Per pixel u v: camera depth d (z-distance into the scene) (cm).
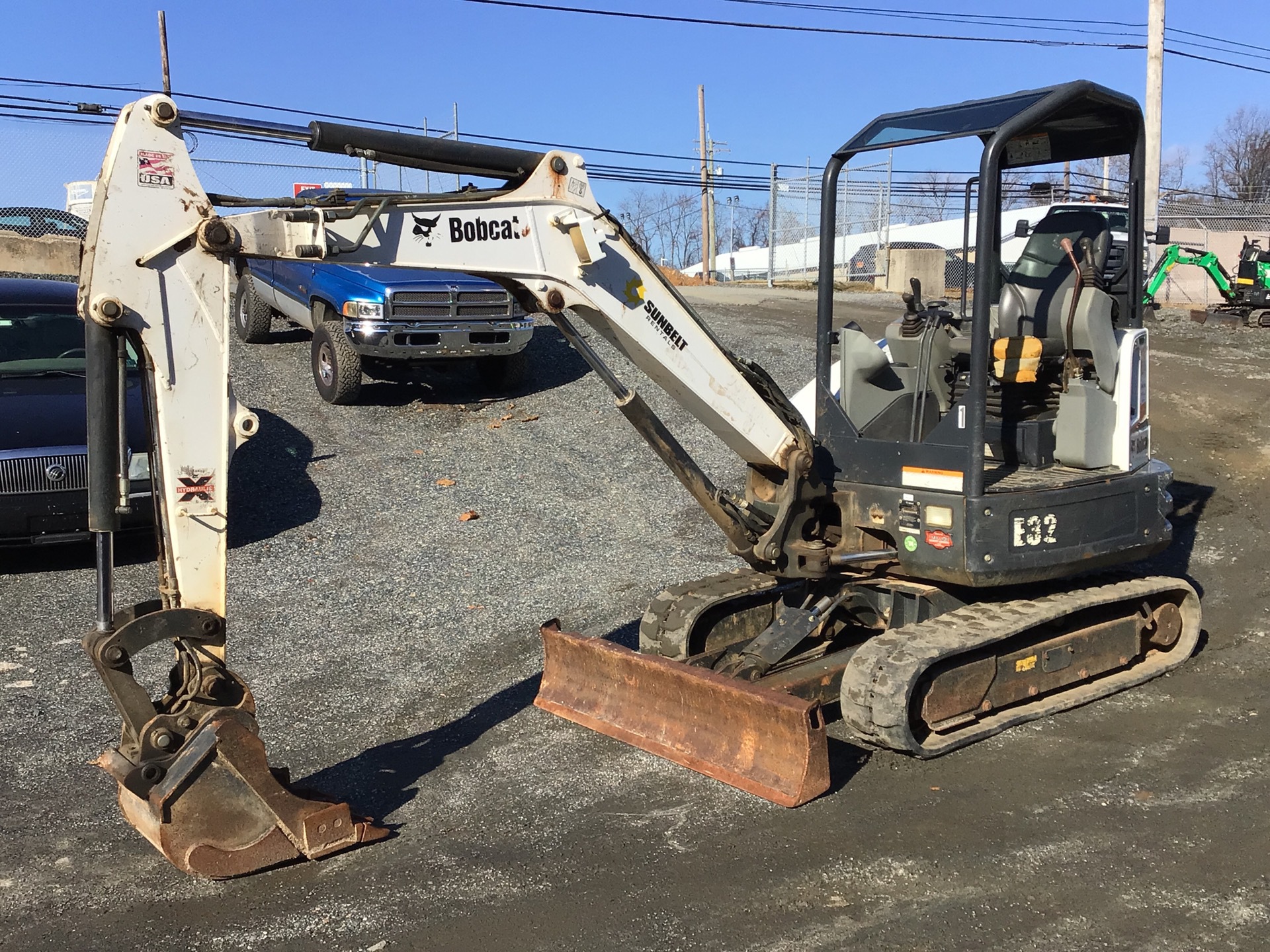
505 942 362
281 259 403
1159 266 1888
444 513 965
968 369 576
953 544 511
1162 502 591
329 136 409
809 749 457
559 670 579
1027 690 552
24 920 382
